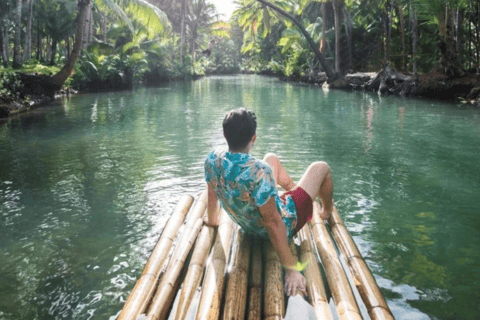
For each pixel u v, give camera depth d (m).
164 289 2.05
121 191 4.04
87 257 2.69
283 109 11.57
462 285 2.30
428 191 3.96
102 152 5.86
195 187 4.14
